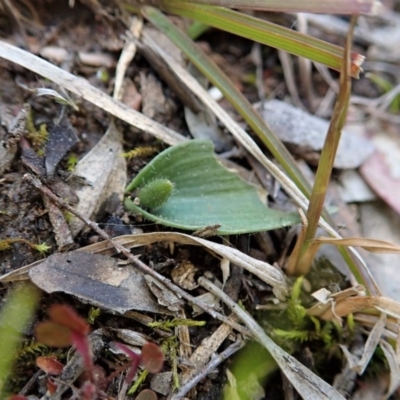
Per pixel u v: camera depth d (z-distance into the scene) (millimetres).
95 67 257
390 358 236
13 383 222
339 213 258
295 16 282
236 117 264
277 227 239
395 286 248
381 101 279
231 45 279
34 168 233
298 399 235
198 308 232
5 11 252
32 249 227
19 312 222
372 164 263
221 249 232
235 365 234
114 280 225
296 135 263
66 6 259
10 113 240
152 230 238
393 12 294
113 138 246
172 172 242
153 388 224
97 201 237
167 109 260
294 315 239
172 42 263
